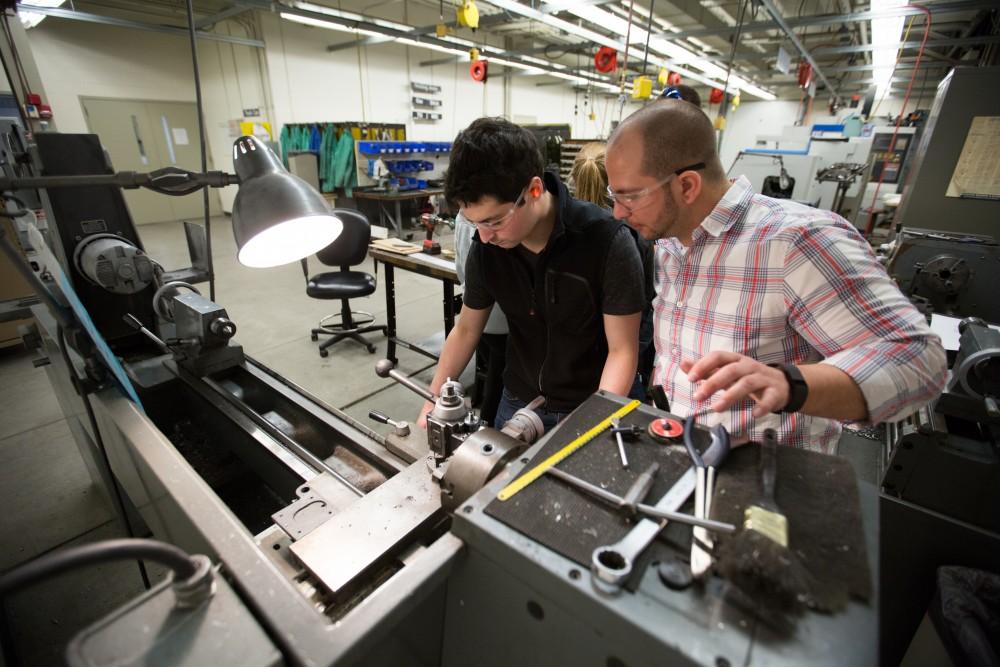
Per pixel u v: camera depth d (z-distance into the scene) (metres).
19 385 2.61
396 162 5.93
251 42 5.52
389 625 0.46
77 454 2.07
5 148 1.54
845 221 0.82
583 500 0.50
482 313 1.25
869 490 0.49
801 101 9.13
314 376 2.80
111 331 1.38
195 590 0.45
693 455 0.54
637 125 0.79
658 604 0.39
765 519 0.44
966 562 1.04
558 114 10.06
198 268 1.75
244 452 1.16
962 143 1.93
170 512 0.76
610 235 1.00
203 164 0.94
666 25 5.12
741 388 0.58
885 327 0.71
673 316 1.00
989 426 1.05
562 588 0.42
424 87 7.46
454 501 0.62
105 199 1.29
